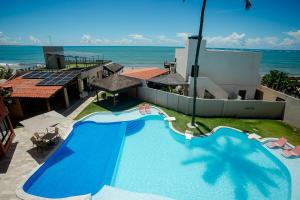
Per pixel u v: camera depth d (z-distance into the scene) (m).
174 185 11.85
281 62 139.38
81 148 15.45
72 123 18.16
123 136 17.06
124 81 24.23
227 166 13.62
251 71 26.19
